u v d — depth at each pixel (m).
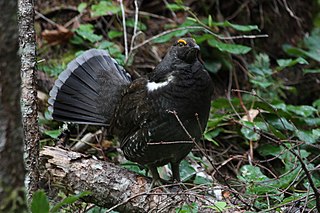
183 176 10.34
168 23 13.90
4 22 5.07
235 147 11.91
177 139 9.18
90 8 13.66
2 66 5.12
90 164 9.06
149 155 9.40
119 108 9.90
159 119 9.14
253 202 8.45
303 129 11.80
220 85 13.40
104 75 10.77
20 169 5.45
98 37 12.55
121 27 13.50
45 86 12.16
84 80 10.73
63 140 10.38
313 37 14.68
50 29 13.27
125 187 8.98
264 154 11.10
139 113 9.35
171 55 9.29
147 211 8.84
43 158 8.99
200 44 13.28
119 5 13.70
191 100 9.07
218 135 12.06
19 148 5.39
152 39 12.48
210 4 14.05
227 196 9.84
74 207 9.09
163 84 9.15
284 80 13.70
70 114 10.56
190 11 12.85
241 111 12.19
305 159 10.39
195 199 8.65
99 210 9.06
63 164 8.97
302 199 8.26
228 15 14.23
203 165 10.83
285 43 14.53
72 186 8.97
